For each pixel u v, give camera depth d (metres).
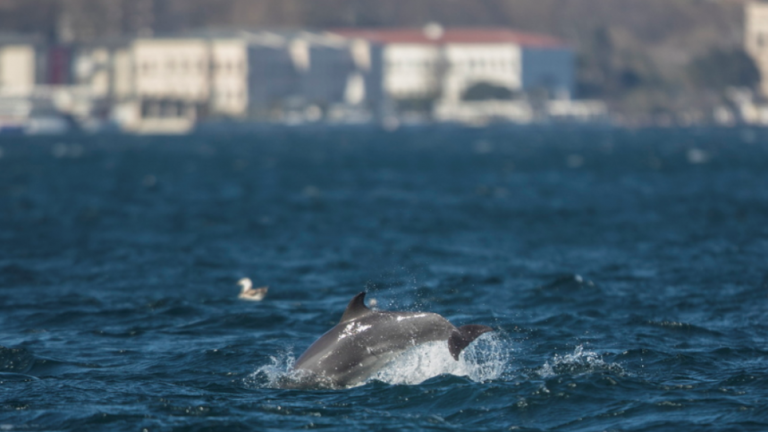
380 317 66.06
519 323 83.69
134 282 108.38
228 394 63.88
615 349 73.75
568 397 61.69
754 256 124.69
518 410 59.94
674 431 56.31
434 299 95.94
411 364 65.00
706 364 69.44
